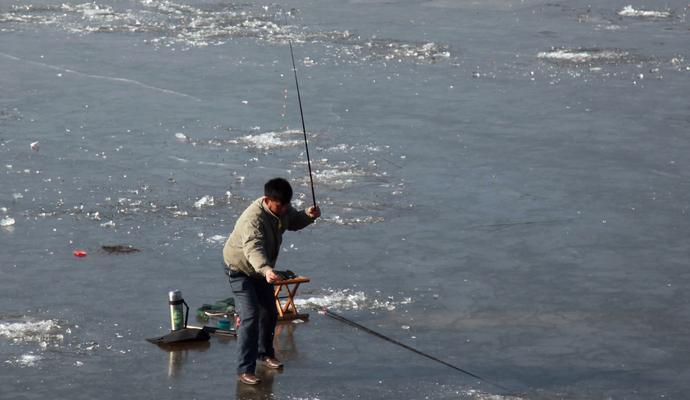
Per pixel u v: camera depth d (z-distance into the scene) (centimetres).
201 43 6625
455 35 7025
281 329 2448
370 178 3841
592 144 4381
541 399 2091
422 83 5550
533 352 2342
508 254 3050
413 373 2214
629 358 2317
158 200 3528
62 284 2736
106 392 2100
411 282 2800
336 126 4625
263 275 2139
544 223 3347
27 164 3962
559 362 2289
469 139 4441
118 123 4634
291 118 4759
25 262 2908
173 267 2878
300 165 3994
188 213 3388
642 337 2442
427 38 6894
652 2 8531
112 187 3681
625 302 2677
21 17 7544
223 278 2800
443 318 2544
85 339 2370
